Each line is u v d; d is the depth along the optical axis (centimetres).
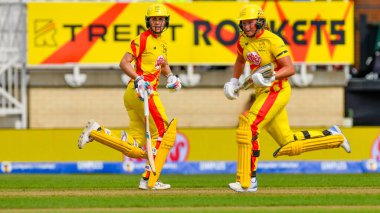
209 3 5547
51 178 4319
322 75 5747
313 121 5784
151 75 3450
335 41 5584
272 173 4894
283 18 5556
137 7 5544
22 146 5119
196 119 5722
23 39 5609
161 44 3459
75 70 5662
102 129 3403
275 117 3325
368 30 6153
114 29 5547
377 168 4972
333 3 5572
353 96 6044
